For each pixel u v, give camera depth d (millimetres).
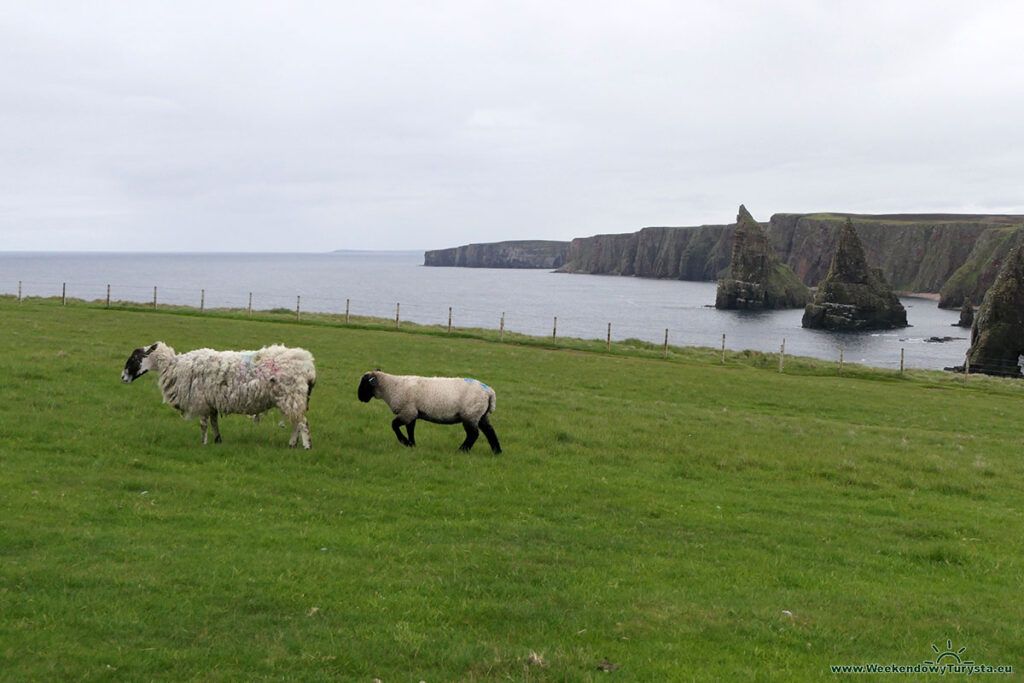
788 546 12617
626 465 18125
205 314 49719
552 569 10359
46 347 27062
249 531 11023
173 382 15914
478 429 18469
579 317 156500
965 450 23766
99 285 184500
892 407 33438
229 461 14891
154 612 7934
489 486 14820
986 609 10086
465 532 11875
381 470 15219
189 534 10625
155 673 6719
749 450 20719
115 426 16719
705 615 9016
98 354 26328
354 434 18281
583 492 15164
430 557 10539
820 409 31641
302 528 11422
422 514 12781
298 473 14516
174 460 14695
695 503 15125
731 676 7406
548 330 119625
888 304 178875
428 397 16969
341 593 8906
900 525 14594
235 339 35031
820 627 8930
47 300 51438
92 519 10930
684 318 174000
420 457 16547
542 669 7230
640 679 7230
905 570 11859
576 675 7129
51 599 7992
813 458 20203
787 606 9680
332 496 13297
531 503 13992
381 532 11492
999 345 111438
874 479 18500
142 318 41688
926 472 19734
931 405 35062
